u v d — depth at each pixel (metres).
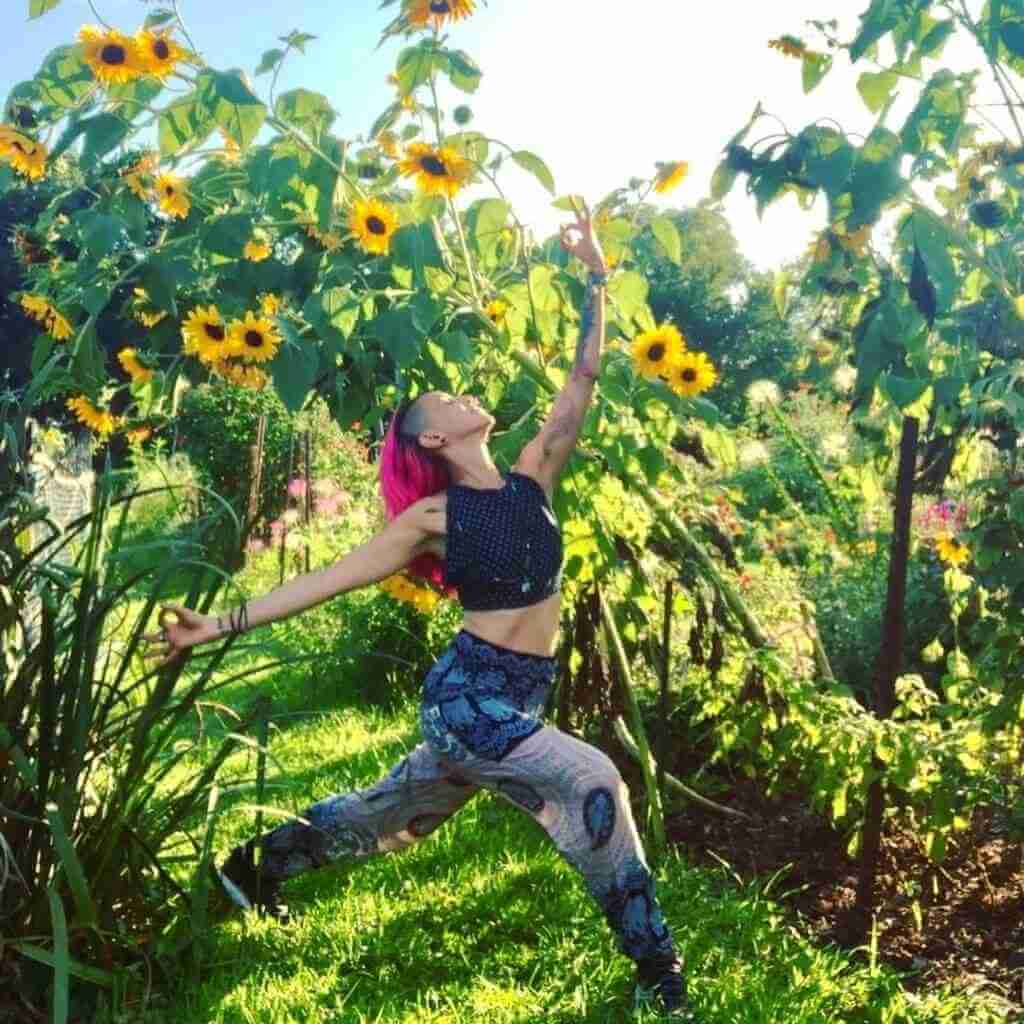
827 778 3.82
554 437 3.32
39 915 2.96
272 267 3.76
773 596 5.50
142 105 3.49
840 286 3.46
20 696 3.02
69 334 3.76
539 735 3.06
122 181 3.64
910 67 2.90
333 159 3.61
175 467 11.82
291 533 9.19
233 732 3.29
